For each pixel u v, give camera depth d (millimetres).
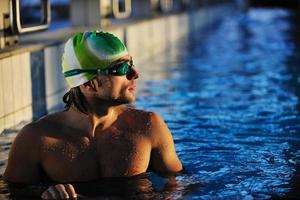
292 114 8164
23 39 10344
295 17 32562
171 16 20625
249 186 4613
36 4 22328
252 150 6008
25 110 8172
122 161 4379
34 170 4328
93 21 14219
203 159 5559
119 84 4234
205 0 30797
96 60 4180
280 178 4863
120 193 4215
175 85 11031
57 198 4023
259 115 8125
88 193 4180
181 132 7035
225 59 15211
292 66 13641
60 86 9734
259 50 17328
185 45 19266
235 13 37906
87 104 4312
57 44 9734
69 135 4340
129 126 4469
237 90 10406
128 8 15812
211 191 4430
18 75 7961
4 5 8398
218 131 7082
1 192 4234
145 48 16328
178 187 4430
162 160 4555
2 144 6500
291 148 6078
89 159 4332
